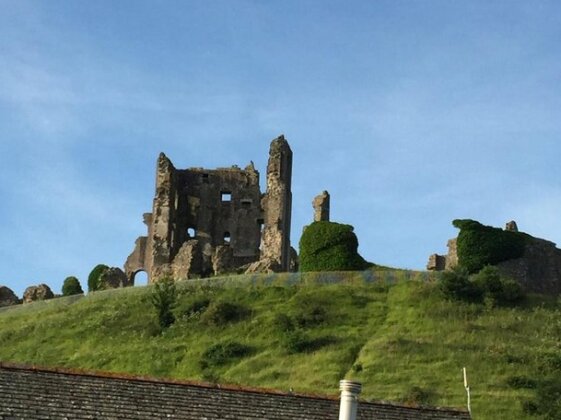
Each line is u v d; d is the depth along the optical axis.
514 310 106.31
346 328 102.12
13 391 36.50
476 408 83.12
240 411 38.38
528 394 85.94
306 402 39.81
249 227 153.75
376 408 40.72
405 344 95.94
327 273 115.75
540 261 120.38
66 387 37.47
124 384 38.47
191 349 99.06
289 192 153.50
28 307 119.50
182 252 136.62
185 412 37.62
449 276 109.31
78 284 137.62
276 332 101.19
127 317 109.12
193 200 155.00
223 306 105.88
